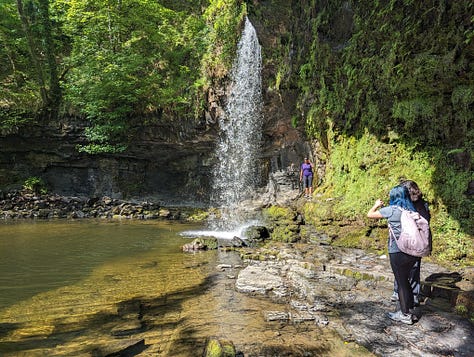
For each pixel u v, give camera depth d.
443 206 6.94
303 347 3.98
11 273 7.18
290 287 6.00
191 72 18.94
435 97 7.41
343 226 9.16
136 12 20.42
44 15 20.95
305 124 12.75
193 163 21.12
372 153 9.05
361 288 5.73
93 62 19.89
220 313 5.01
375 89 8.95
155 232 12.87
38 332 4.44
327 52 10.73
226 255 8.74
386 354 3.66
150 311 5.12
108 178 21.34
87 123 20.50
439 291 5.07
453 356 3.56
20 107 20.02
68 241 10.94
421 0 7.18
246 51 15.69
